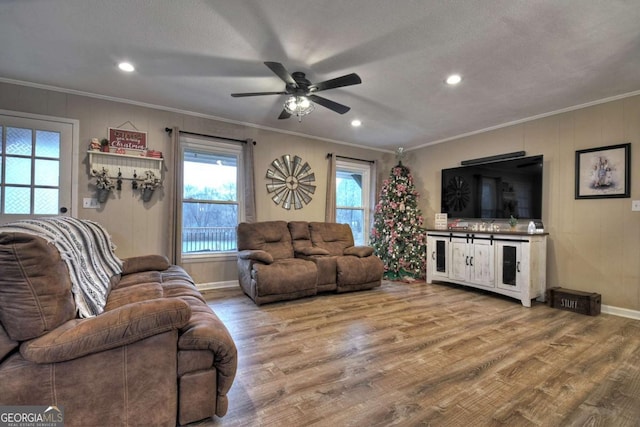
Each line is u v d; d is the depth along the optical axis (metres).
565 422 1.53
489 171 4.43
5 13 2.04
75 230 2.03
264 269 3.45
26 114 3.15
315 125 4.54
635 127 3.20
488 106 3.67
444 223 4.94
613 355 2.27
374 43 2.37
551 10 1.96
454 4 1.93
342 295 3.98
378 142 5.49
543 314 3.25
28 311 1.19
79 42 2.40
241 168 4.49
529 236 3.54
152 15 2.07
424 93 3.30
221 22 2.14
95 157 3.46
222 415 1.51
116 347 1.29
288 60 2.63
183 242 4.11
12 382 1.16
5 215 3.07
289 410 1.61
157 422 1.36
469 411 1.61
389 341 2.50
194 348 1.45
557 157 3.78
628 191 3.23
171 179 3.85
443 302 3.68
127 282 2.42
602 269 3.40
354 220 5.82
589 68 2.72
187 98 3.58
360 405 1.66
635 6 1.91
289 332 2.67
